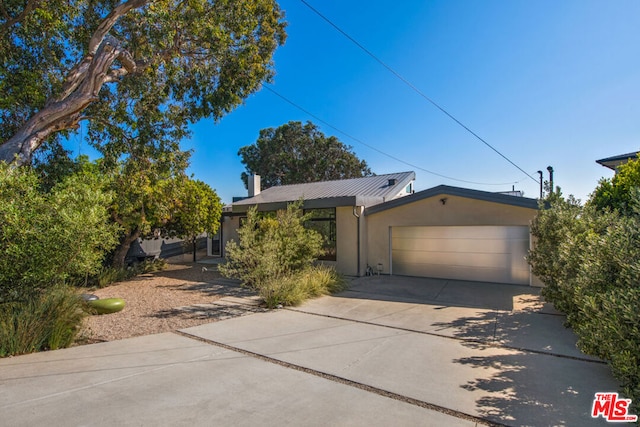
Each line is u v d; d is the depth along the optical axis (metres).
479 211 10.29
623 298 2.90
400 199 11.72
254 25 10.24
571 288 4.97
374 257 12.48
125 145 10.23
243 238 8.56
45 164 10.29
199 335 5.41
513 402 3.21
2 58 8.44
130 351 4.65
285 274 8.71
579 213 6.63
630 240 3.34
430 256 11.52
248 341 5.11
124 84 9.28
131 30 8.76
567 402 3.21
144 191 10.70
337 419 2.90
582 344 3.66
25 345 4.55
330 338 5.26
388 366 4.14
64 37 9.30
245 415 2.97
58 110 7.96
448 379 3.75
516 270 10.06
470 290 9.29
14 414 2.94
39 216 4.67
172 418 2.90
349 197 11.90
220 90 10.50
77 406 3.10
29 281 4.84
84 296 7.35
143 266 13.20
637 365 2.67
